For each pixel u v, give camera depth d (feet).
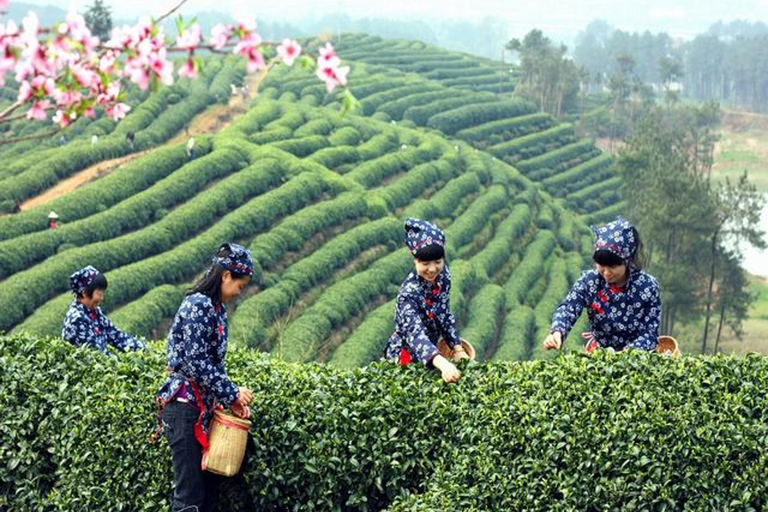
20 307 126.52
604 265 22.76
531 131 350.02
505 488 21.03
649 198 215.51
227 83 298.35
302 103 278.05
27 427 25.49
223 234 159.53
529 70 438.40
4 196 175.01
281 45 17.66
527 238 230.68
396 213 207.10
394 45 460.14
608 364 22.33
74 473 24.13
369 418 23.12
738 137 506.89
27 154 214.07
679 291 196.54
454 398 23.08
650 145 264.31
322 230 179.01
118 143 211.41
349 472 22.90
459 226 211.20
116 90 18.89
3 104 269.44
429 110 326.03
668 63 514.68
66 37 16.80
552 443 20.88
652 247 215.72
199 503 21.97
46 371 26.37
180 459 21.75
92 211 166.91
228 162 192.95
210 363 21.49
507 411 21.88
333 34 466.29
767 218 325.01
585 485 20.22
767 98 611.47
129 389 24.84
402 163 234.79
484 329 159.63
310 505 22.95
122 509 23.73
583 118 437.17
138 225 164.55
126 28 17.48
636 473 19.84
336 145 236.22
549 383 22.29
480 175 253.65
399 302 23.73
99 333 28.58
